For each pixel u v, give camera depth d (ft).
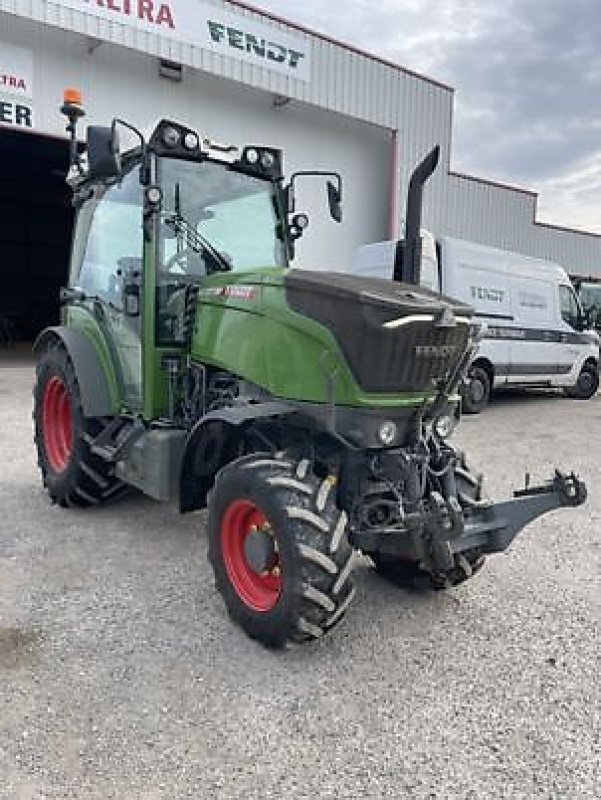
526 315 34.37
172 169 12.80
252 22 40.63
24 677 8.61
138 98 38.52
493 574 12.49
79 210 16.28
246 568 10.07
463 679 8.93
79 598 10.90
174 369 12.74
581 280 48.49
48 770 6.98
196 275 13.05
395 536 9.73
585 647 9.86
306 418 10.07
